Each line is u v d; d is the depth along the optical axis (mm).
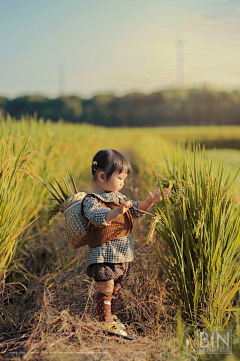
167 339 2150
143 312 2566
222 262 2277
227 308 2383
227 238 2324
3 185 2602
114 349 2023
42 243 3803
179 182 2547
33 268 3600
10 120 5941
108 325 2248
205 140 31938
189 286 2348
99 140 15133
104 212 2254
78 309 2604
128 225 2480
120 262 2395
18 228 2746
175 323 2350
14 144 3828
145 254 3078
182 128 36094
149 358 1957
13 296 2785
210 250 2283
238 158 8750
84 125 17578
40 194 3975
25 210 3277
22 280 3314
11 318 2467
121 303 2805
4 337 2312
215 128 33500
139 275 2904
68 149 6508
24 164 2895
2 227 2533
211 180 2330
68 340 2154
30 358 1947
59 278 2908
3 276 2709
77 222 2465
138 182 5738
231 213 2373
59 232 4117
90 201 2391
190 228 2355
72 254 3729
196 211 2354
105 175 2471
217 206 2303
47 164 4453
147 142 15531
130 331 2398
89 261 2412
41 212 4047
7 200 2658
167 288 2758
